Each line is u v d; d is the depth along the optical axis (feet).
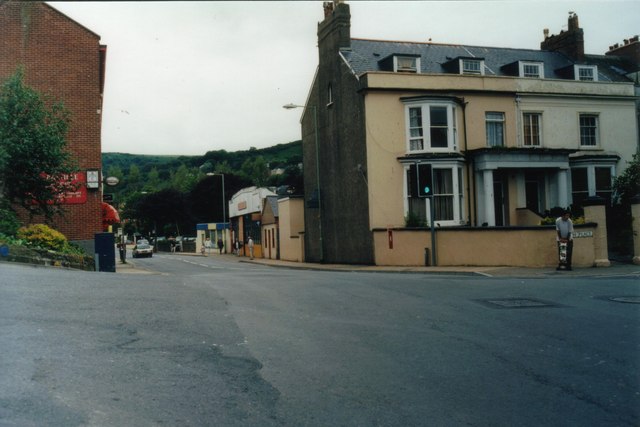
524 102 87.81
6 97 56.70
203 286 40.42
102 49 77.25
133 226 315.37
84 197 71.92
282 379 17.97
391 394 16.72
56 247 56.39
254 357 20.35
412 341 22.93
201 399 15.99
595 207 59.47
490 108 85.66
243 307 30.78
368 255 81.97
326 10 95.91
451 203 79.97
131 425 14.06
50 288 33.22
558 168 84.84
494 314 28.53
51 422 13.93
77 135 72.33
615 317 27.22
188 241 259.80
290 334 24.08
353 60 88.38
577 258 58.44
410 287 40.19
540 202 87.61
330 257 96.27
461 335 23.94
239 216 179.32
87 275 43.37
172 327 24.61
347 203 88.48
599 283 40.93
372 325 26.09
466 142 83.51
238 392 16.66
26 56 71.61
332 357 20.53
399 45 95.14
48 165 57.57
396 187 80.48
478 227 66.85
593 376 18.26
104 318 25.63
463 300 33.40
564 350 21.33
